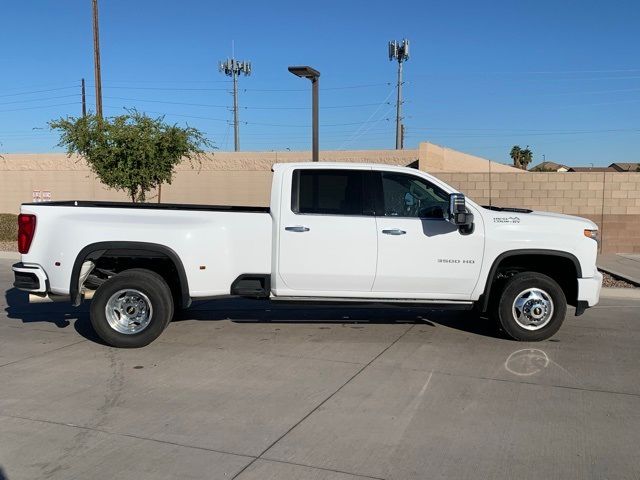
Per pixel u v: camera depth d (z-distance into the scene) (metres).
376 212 6.94
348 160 21.81
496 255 6.90
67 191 24.48
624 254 15.90
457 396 5.32
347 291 6.99
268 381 5.71
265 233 6.88
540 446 4.30
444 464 4.01
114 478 3.80
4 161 25.19
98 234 6.72
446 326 8.04
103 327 6.77
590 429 4.61
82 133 17.80
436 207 6.96
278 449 4.22
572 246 6.95
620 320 8.65
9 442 4.32
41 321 8.34
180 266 6.79
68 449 4.21
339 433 4.50
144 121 17.95
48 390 5.44
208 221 6.83
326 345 7.03
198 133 18.67
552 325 7.08
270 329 7.83
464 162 23.91
